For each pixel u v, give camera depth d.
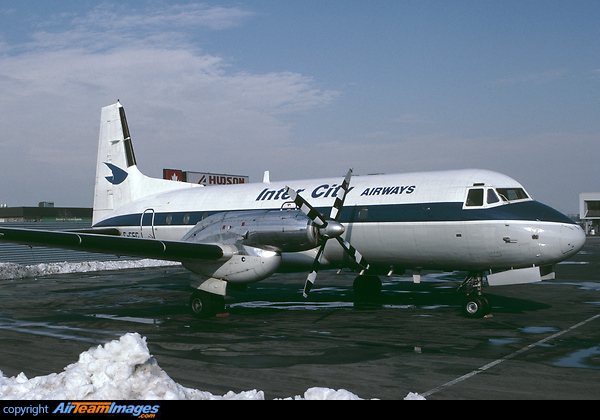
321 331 10.16
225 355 8.16
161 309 13.33
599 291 16.28
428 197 12.42
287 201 14.34
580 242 11.20
